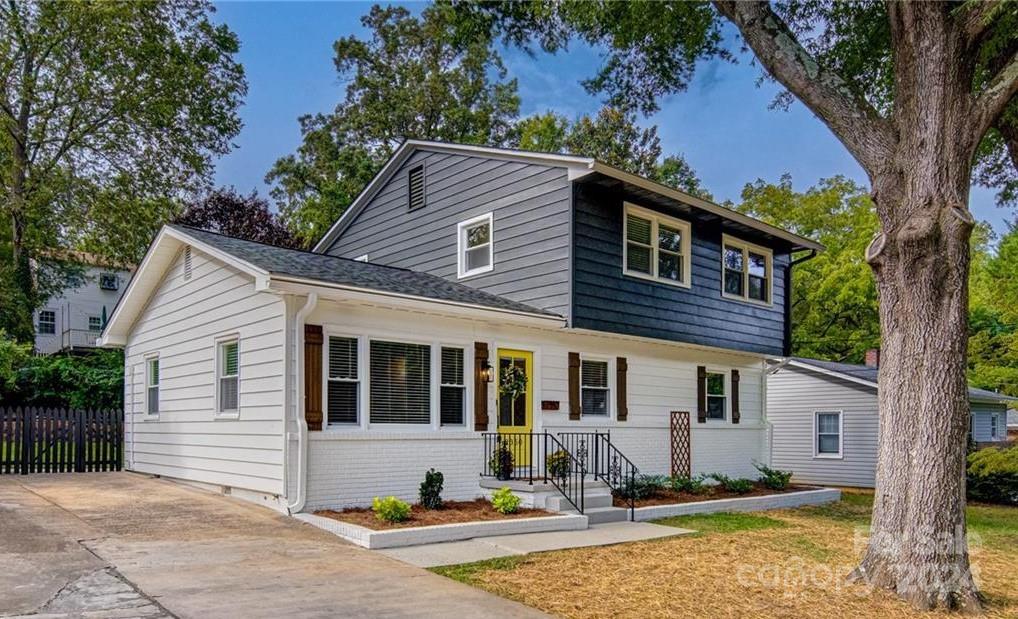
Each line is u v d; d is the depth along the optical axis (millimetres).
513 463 11922
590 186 12844
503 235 13773
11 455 13836
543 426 12617
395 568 6938
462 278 14570
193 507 9641
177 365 12766
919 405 7105
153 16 24500
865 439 19828
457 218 14914
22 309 22922
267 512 9391
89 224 25297
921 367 7129
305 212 29672
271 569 6551
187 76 25141
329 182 30109
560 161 12586
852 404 20203
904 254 7305
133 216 25266
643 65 11750
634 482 12523
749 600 6516
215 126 26953
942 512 6867
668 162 33281
